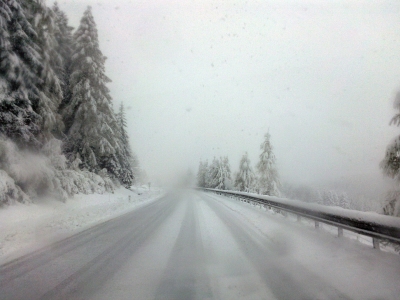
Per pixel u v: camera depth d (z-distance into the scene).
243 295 3.72
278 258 5.36
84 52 19.58
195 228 8.73
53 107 13.41
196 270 4.72
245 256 5.52
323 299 3.61
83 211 12.54
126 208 15.58
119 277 4.41
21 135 11.13
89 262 5.22
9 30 10.85
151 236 7.55
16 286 4.08
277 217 11.20
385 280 4.20
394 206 7.77
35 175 11.65
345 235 7.49
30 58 11.37
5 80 10.53
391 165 8.09
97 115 19.92
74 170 18.80
